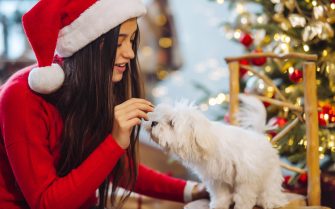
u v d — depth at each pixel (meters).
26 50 2.95
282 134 1.48
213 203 1.32
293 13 1.65
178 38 3.45
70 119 1.24
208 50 3.43
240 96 1.53
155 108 1.28
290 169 1.47
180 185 1.51
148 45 3.36
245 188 1.26
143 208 1.94
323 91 1.63
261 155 1.27
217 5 3.28
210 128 1.26
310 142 1.39
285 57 1.44
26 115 1.19
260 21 1.79
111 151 1.18
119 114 1.19
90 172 1.17
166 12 3.36
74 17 1.17
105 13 1.16
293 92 1.67
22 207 1.27
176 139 1.23
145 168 1.54
